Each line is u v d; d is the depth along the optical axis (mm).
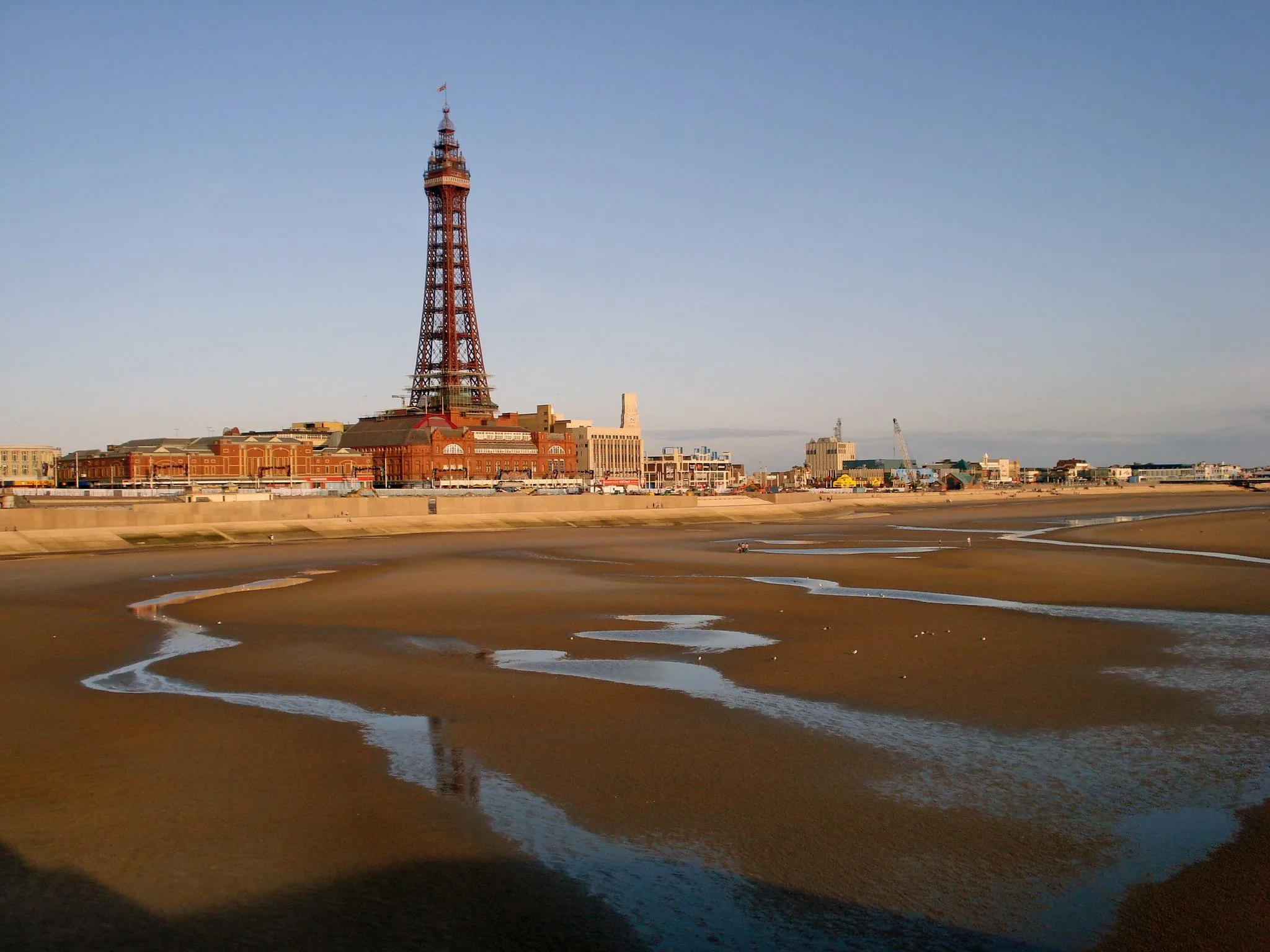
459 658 42781
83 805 24688
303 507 137750
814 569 80562
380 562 90500
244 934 18594
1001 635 47062
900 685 36875
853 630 48844
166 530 115812
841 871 21047
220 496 182875
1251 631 47969
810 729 31031
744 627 50469
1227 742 29438
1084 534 122125
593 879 20781
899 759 27984
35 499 174375
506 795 25359
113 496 181625
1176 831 22891
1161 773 26719
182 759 28188
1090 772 26875
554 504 172375
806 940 18422
